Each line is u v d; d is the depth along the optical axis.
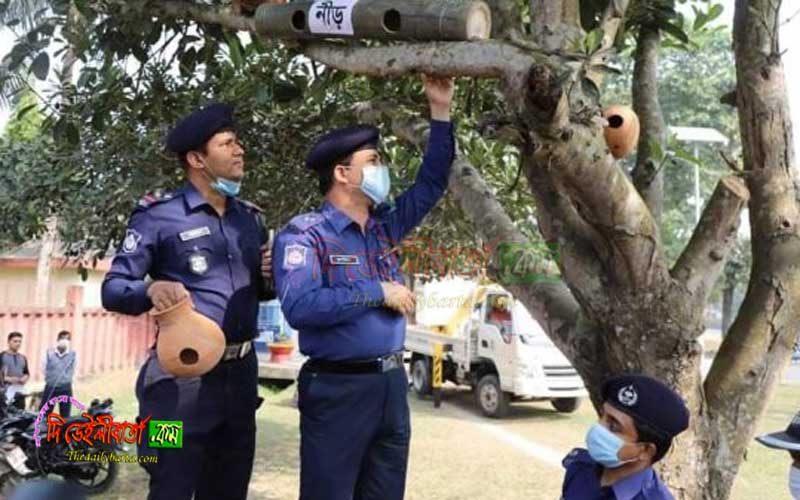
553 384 11.61
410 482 7.80
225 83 3.95
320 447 2.36
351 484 2.38
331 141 2.42
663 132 2.68
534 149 1.86
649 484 2.02
